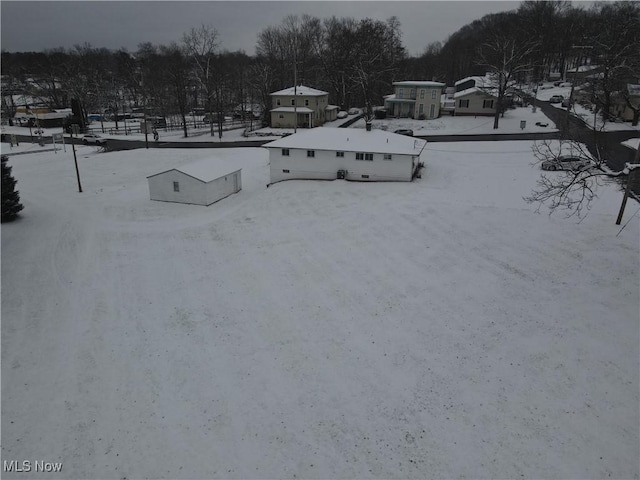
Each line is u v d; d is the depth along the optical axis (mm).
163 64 104250
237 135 66188
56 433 13609
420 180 34250
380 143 35062
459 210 26953
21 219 31109
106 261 24344
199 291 21000
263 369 15945
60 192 37594
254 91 89375
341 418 13867
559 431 12977
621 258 20719
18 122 92875
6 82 128375
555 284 19469
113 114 94000
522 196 29516
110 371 16078
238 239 26281
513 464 12156
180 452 12898
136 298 20609
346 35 78438
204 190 32594
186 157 50062
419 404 14234
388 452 12719
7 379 15758
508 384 14727
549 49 99938
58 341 17734
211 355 16734
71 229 28969
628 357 15242
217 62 87562
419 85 65938
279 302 19750
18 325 18766
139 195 36219
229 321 18656
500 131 55312
